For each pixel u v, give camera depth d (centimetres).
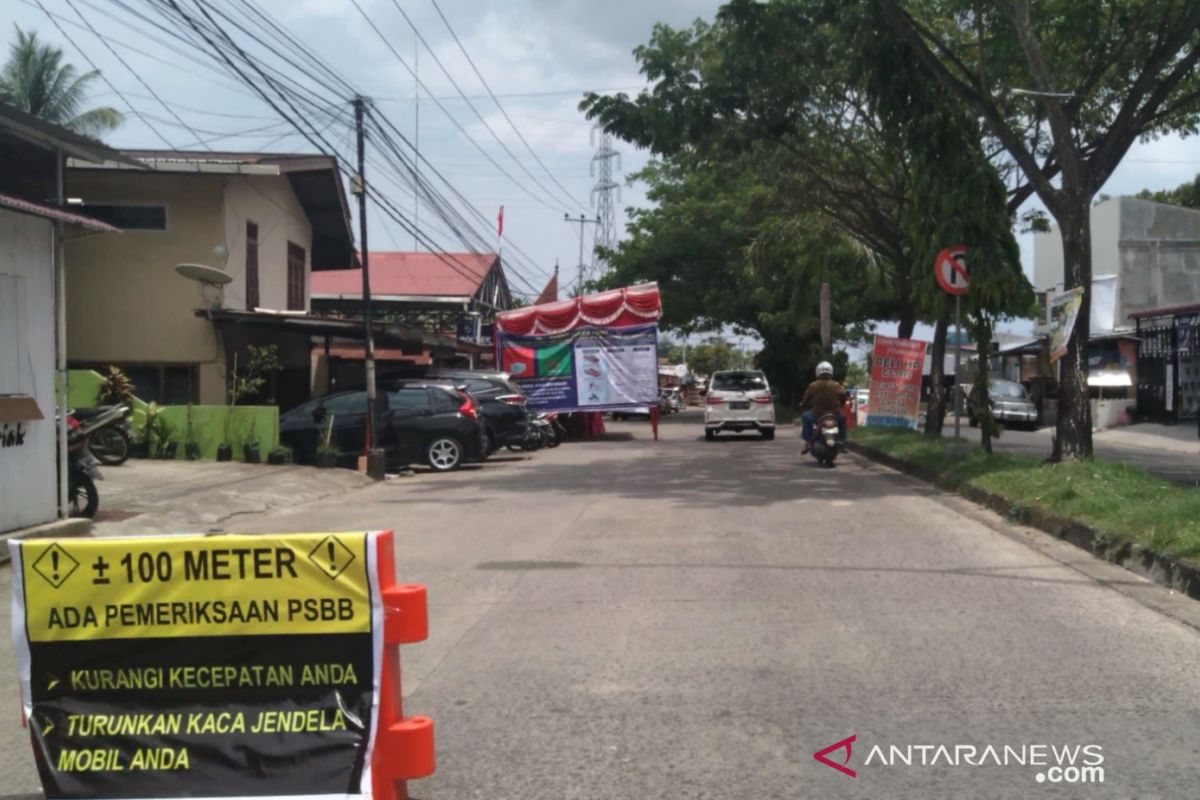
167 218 2073
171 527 1204
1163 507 935
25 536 1012
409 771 408
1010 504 1171
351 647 408
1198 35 1539
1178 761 476
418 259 4491
